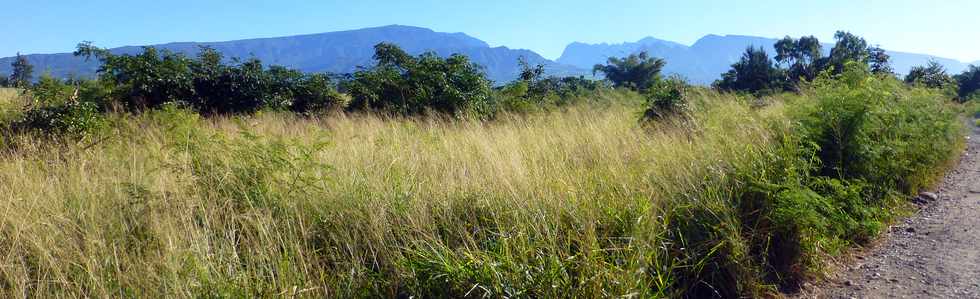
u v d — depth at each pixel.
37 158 5.91
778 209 4.46
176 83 13.01
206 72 13.97
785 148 5.66
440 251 3.52
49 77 10.08
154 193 4.11
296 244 3.46
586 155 6.57
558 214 3.95
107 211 3.98
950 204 6.95
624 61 59.72
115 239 3.49
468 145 6.54
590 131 7.82
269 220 3.72
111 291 3.01
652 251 3.59
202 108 13.44
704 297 3.95
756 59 33.34
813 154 5.85
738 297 3.95
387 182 4.54
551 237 3.60
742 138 6.23
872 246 5.22
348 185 4.43
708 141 6.24
